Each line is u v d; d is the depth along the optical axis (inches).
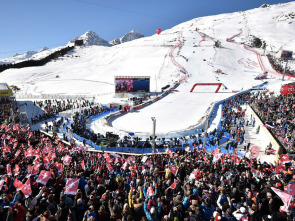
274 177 503.5
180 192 343.6
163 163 673.6
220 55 4239.7
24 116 1785.2
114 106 2190.0
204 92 2716.5
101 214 284.8
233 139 1212.5
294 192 299.1
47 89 3344.0
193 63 3885.3
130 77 2684.5
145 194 365.4
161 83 3339.1
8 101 2219.5
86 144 1180.5
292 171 509.7
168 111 1961.1
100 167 547.8
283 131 1054.4
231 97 2353.6
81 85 3489.2
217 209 307.7
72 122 1600.6
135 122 1667.1
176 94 2677.2
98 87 3344.0
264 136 1151.0
